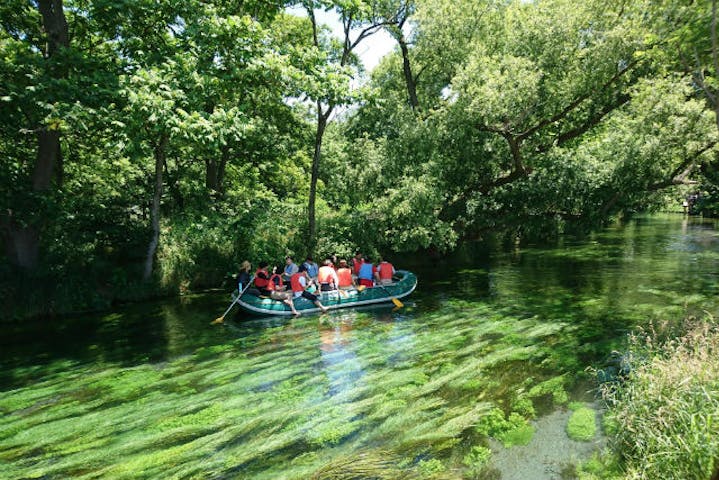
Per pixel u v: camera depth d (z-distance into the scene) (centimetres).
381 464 437
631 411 441
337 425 517
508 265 1655
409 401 571
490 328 880
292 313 1073
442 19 1719
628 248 1939
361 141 1741
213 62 1096
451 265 1723
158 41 1164
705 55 586
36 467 446
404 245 1587
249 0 1250
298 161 2067
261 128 1639
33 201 1023
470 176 1725
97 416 562
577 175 1619
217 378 686
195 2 1079
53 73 975
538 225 1884
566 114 1509
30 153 1252
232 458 455
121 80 967
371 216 1670
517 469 424
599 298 1084
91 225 1215
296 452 464
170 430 518
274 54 1111
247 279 1134
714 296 1034
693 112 1234
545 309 1012
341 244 1584
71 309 1095
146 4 1022
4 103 908
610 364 661
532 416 523
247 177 2112
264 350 823
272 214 1581
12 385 678
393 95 1809
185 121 899
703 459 340
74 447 485
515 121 1388
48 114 906
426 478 413
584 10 1313
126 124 939
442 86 2053
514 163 1673
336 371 698
